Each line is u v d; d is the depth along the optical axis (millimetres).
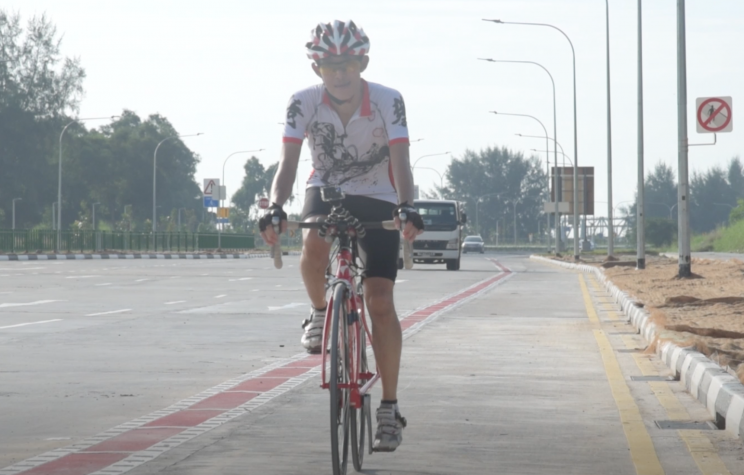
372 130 6715
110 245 77375
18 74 108562
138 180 139125
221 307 22031
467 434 8164
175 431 8203
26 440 7879
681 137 28938
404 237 6289
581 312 21188
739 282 26828
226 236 96562
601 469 6988
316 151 6832
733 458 7328
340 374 5984
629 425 8539
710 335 14094
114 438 7926
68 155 129875
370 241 6535
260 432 8172
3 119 106750
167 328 17172
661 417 9086
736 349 12461
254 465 6984
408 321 18688
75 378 11266
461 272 45656
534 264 63562
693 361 10562
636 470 6945
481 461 7172
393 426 6641
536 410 9320
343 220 6258
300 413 9055
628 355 13742
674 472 6922
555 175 77875
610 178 55719
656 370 12133
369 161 6781
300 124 6703
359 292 6613
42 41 108750
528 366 12430
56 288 28844
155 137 144250
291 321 18594
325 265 7270
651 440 7965
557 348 14406
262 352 13781
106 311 20766
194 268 46781
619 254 82062
